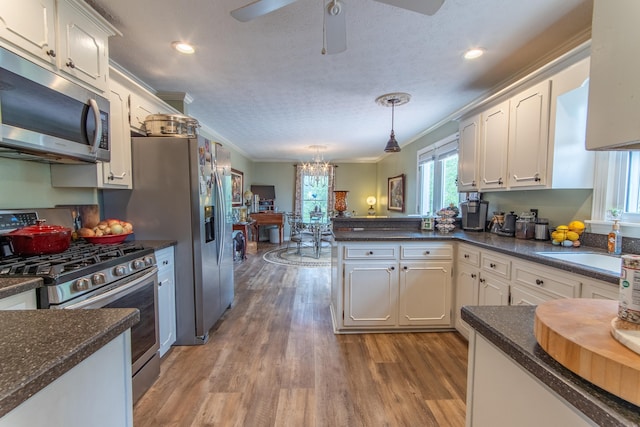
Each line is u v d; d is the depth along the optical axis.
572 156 2.02
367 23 1.92
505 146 2.44
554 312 0.72
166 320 2.27
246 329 2.76
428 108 3.74
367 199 8.86
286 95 3.27
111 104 2.08
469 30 2.01
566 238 2.11
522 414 0.71
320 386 1.92
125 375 0.87
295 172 8.81
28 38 1.39
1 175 1.71
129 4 1.74
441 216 3.15
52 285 1.29
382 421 1.63
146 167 2.36
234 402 1.77
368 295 2.63
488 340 0.80
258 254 6.35
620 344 0.55
